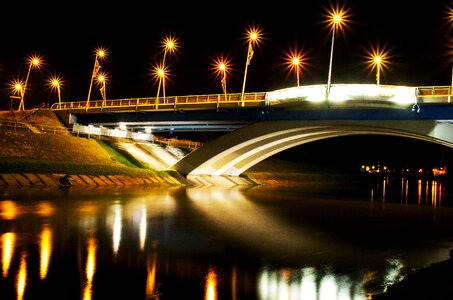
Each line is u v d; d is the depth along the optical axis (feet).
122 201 111.45
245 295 41.88
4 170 139.23
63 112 225.35
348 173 390.63
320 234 76.59
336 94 151.02
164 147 251.39
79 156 182.60
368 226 88.74
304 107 162.61
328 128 174.60
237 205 117.08
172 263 52.08
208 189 176.45
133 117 206.18
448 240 74.49
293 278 48.21
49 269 47.09
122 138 232.73
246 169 245.65
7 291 39.83
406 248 66.54
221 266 51.83
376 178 433.89
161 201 116.88
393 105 146.72
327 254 60.44
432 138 151.23
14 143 166.71
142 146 234.38
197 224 81.10
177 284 44.09
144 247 59.82
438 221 100.48
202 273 48.44
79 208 93.71
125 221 80.48
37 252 54.03
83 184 153.79
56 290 40.60
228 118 182.80
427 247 67.72
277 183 260.83
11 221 74.08
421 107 146.82
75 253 54.49
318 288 44.86
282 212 106.52
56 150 177.88
